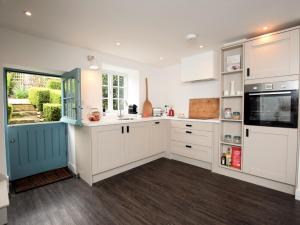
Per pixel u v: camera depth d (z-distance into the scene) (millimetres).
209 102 3568
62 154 3213
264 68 2369
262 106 2416
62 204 2033
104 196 2211
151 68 4246
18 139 2715
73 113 2717
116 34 2463
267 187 2418
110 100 3805
